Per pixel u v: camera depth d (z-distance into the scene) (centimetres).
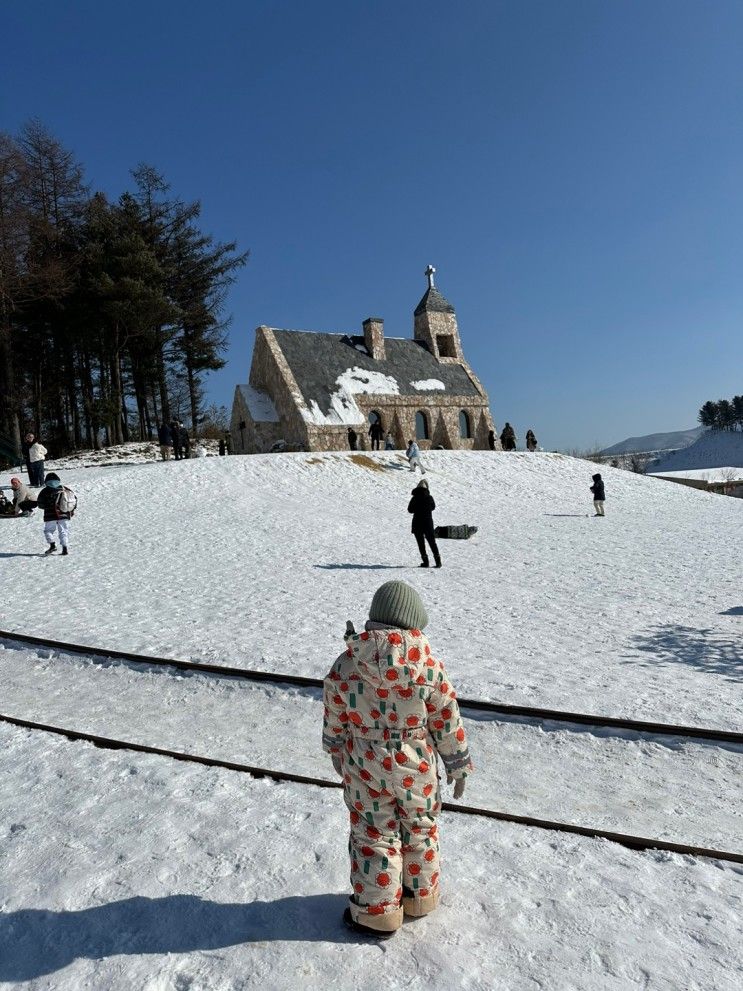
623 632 873
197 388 5284
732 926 293
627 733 545
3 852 378
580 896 319
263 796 432
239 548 1706
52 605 1095
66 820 412
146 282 4378
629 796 457
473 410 4756
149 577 1333
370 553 1681
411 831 299
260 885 334
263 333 4322
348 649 301
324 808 412
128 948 291
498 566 1483
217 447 4881
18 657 838
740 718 559
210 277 4900
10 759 519
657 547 1777
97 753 519
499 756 532
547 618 964
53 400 4962
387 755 290
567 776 492
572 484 3478
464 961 274
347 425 4084
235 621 957
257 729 598
